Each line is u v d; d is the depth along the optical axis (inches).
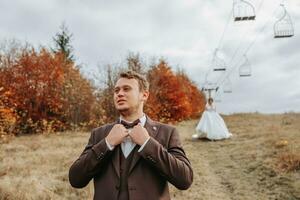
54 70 994.7
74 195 269.6
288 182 314.8
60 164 373.7
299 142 458.3
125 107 97.6
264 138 554.6
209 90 695.7
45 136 714.8
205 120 677.9
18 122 840.3
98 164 91.3
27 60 984.3
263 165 379.9
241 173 377.1
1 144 534.6
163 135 98.2
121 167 90.9
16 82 963.3
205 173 386.3
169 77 1309.1
